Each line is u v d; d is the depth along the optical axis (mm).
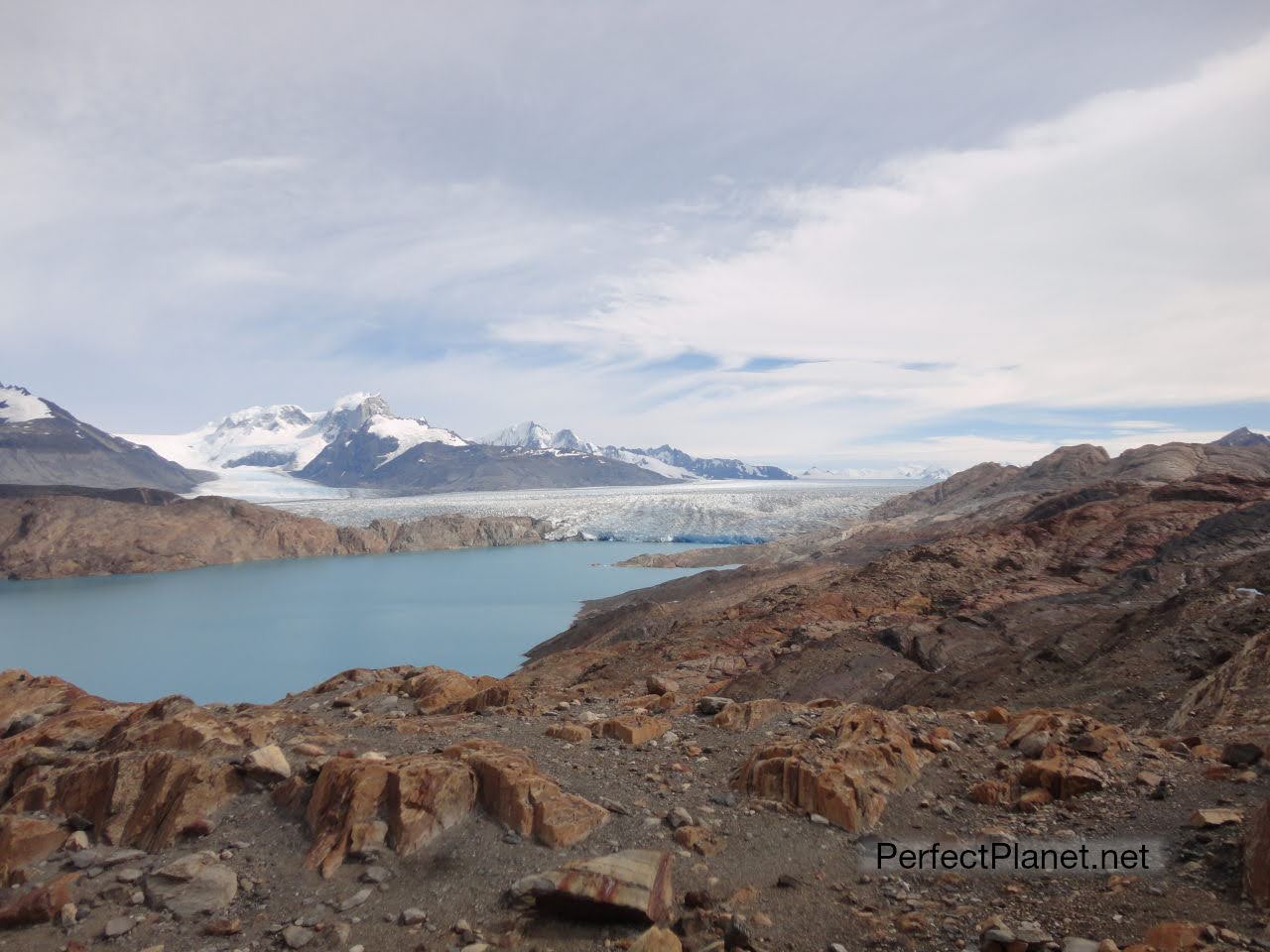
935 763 11297
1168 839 8148
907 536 97688
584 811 9094
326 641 75250
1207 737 12844
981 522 92375
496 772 9336
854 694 28734
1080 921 6703
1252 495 49406
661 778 10664
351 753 10914
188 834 8734
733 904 7418
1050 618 34594
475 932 6859
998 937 6359
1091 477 105438
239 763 9844
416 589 114250
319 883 7844
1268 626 23406
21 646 74500
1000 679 26109
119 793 9188
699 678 31547
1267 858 6625
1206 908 6543
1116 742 11438
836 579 49781
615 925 6887
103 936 6961
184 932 7031
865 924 7008
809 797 9719
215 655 69188
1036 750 11375
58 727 13281
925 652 31703
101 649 72562
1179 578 37938
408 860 8211
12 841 8227
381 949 6676
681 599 74312
